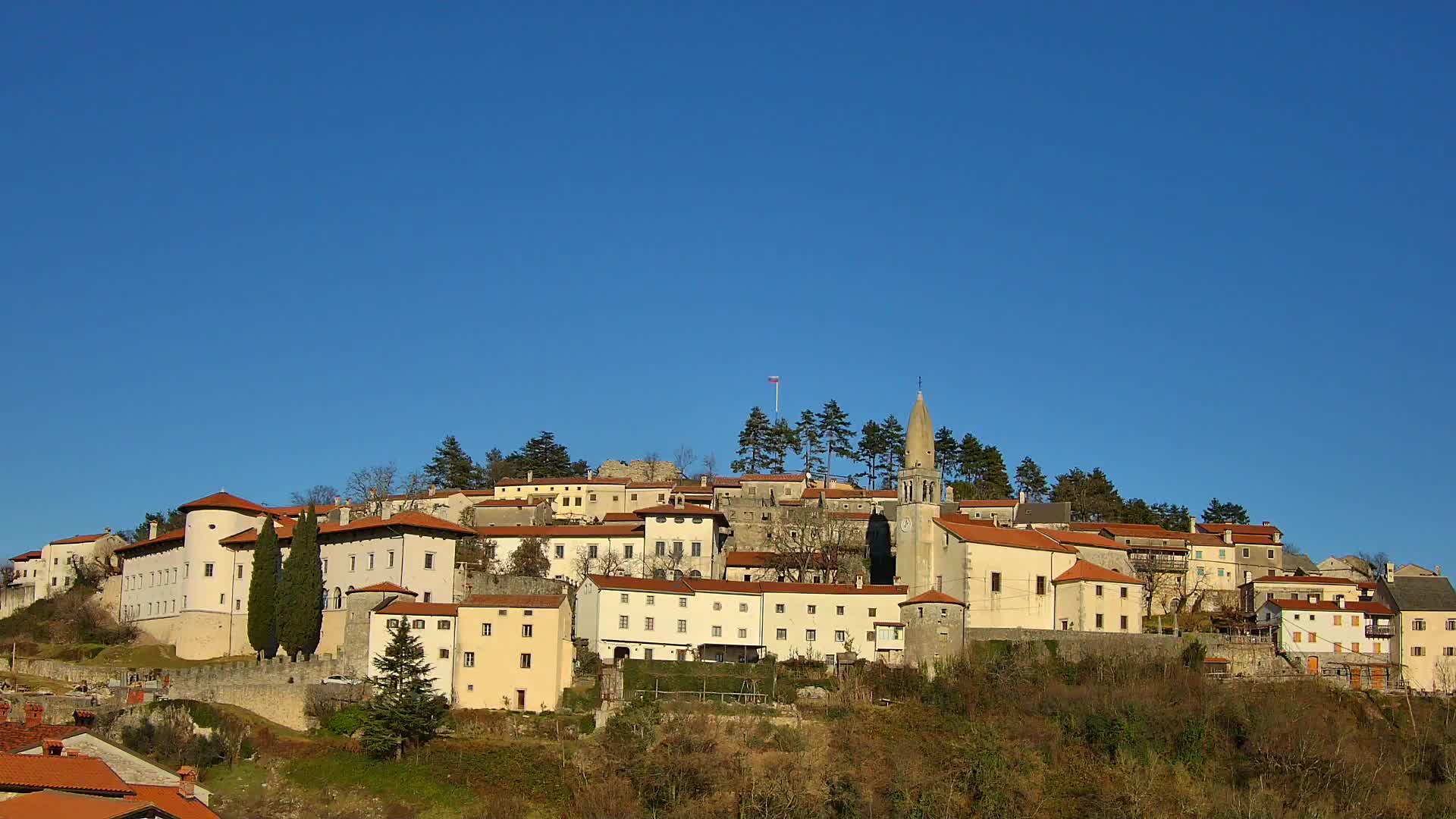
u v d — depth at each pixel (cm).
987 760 12600
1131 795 12462
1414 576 16562
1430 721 14550
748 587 15638
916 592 16325
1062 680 14712
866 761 12800
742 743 13025
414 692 12912
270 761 12531
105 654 16438
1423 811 12744
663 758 12312
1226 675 15375
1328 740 13638
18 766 8794
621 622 15188
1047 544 16675
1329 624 16200
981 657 15062
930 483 16762
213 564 16775
